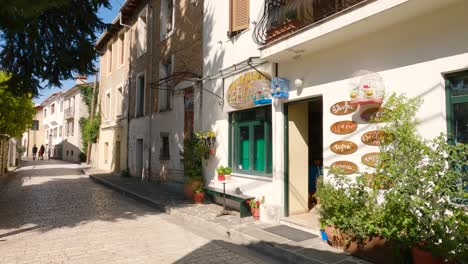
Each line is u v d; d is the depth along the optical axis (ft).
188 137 38.58
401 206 14.37
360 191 16.65
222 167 27.76
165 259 17.53
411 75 16.17
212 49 33.24
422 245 13.69
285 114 24.34
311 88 21.79
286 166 24.13
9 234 22.25
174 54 42.70
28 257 17.62
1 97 40.83
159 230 23.80
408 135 15.17
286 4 22.33
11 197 38.65
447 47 14.79
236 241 21.17
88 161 97.14
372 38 18.06
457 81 14.92
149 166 50.49
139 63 56.39
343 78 19.62
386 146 16.49
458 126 14.84
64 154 130.93
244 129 29.09
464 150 13.67
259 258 18.12
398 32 16.79
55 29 28.78
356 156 18.57
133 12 59.47
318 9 21.31
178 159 41.01
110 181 52.06
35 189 45.93
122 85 64.49
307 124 25.48
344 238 17.34
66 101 132.46
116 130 67.41
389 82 17.15
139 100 57.00
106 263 16.78
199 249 19.42
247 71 27.81
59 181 56.75
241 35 28.71
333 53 20.35
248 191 27.27
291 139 24.48
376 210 15.66
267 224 23.61
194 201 33.22
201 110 35.17
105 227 24.45
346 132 19.21
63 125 133.80
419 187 14.17
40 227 24.22
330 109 20.33
